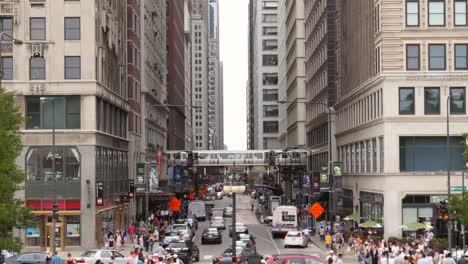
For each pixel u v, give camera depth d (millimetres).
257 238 78375
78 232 64312
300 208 99375
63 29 65250
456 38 67125
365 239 61562
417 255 41500
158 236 71000
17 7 64812
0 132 36844
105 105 71438
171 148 148250
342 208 87000
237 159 143500
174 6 159875
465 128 66875
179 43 178000
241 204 164000
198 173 169375
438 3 67562
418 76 67062
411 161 67312
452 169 67125
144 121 100875
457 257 46656
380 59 68188
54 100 65062
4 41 64688
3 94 38688
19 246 37312
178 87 172750
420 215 67000
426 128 67000
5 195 36594
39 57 65188
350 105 86812
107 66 72688
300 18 148875
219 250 64500
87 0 65188
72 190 64312
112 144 74125
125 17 85438
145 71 102500
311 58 126438
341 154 93875
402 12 67438
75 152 64625
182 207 114688
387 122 67188
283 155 132250
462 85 67125
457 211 48219
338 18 96625
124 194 74938
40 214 63875
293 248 65625
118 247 64625
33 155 64312
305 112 146125
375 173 71625
